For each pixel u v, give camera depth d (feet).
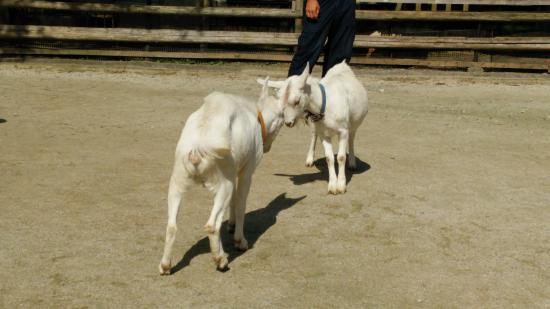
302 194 19.83
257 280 13.52
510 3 47.98
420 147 26.78
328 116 19.07
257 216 17.69
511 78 45.39
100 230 16.05
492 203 19.31
